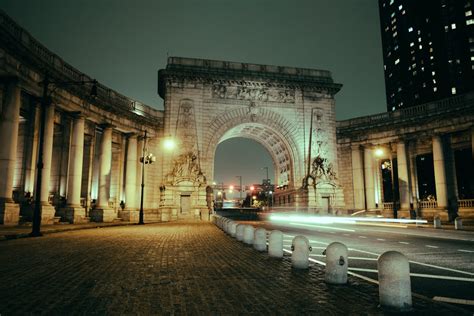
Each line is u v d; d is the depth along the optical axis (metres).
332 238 20.28
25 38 27.72
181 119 49.84
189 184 47.47
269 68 55.06
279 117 53.44
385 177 83.50
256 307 6.08
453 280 8.88
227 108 51.81
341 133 55.53
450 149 44.25
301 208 51.91
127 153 45.53
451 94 88.56
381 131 49.81
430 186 76.44
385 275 6.08
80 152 35.41
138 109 47.28
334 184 52.12
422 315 5.72
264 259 11.59
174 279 8.30
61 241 17.00
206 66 52.44
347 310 5.94
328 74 56.69
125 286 7.53
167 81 50.66
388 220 37.91
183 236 20.25
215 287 7.53
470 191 60.53
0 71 25.12
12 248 14.05
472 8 87.00
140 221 34.81
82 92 35.06
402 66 106.00
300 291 7.23
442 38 91.94
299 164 53.16
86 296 6.68
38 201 19.84
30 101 31.69
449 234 23.59
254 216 61.28
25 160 31.75
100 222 36.69
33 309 5.82
